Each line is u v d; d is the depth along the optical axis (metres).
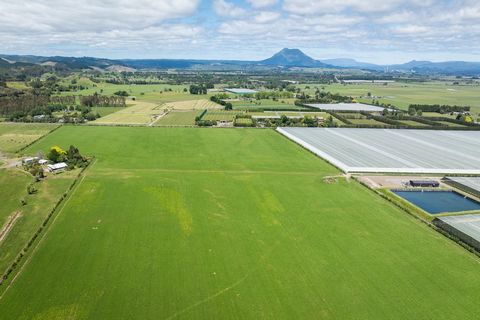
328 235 68.69
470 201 90.62
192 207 80.25
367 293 51.50
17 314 46.12
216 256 60.47
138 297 49.81
